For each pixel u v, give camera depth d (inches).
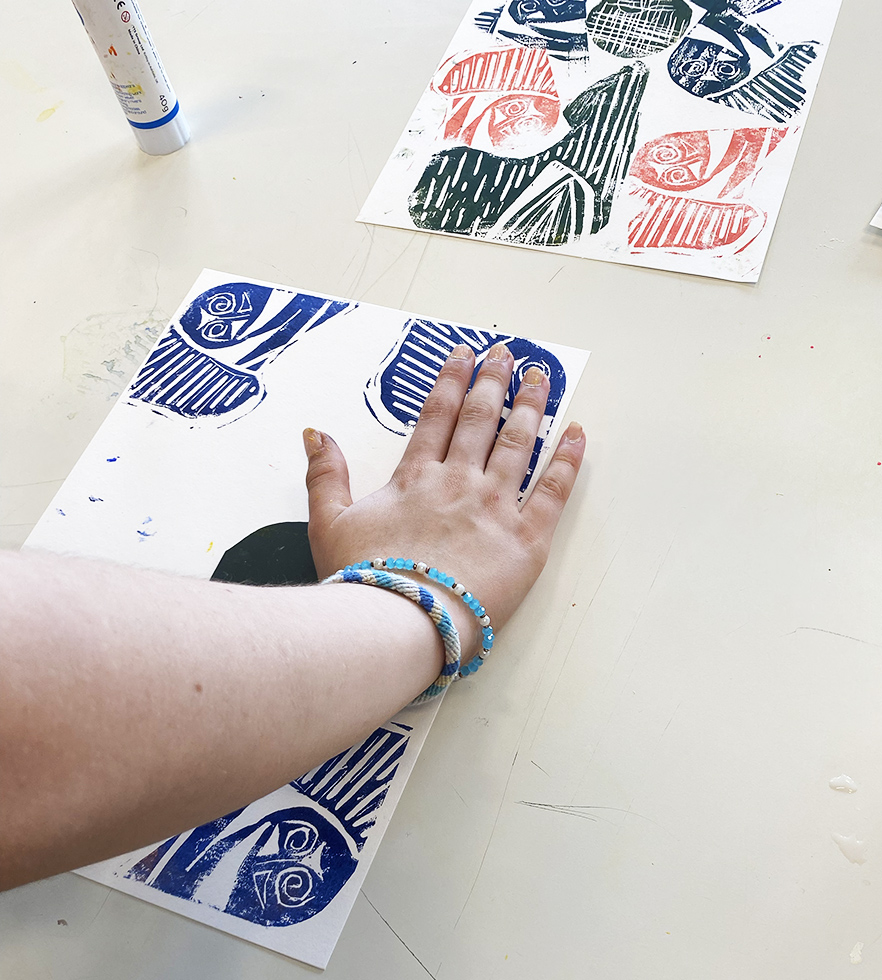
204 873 19.4
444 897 18.7
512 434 23.9
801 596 21.5
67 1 39.6
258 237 30.8
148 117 32.4
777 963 17.5
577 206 29.5
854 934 17.6
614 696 20.6
